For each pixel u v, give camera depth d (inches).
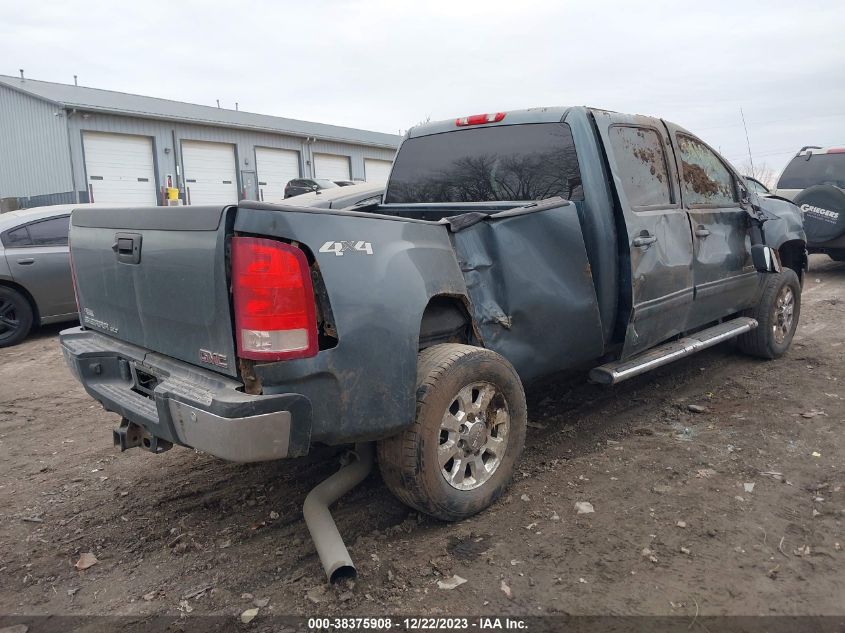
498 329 143.5
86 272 147.4
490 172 182.5
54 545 133.8
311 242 109.1
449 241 135.5
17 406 229.3
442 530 131.5
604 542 125.4
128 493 156.1
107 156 943.7
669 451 166.1
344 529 133.3
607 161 165.5
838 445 166.4
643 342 176.1
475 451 134.0
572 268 154.7
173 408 112.9
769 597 108.3
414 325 120.3
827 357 247.3
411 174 201.8
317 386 109.9
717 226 207.0
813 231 426.6
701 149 210.8
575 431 182.7
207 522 140.5
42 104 920.9
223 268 107.0
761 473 151.9
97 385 140.2
